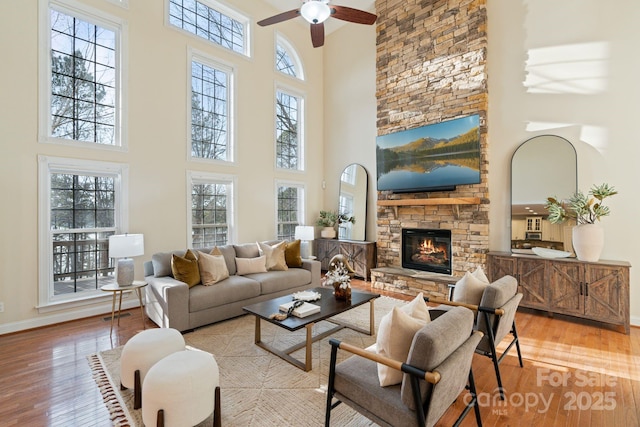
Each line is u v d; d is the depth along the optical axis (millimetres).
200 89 5074
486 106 4445
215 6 5289
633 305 3521
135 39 4258
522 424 1913
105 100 4055
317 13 3045
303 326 2520
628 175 3547
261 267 4359
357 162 6438
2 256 3283
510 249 4316
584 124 3805
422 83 5066
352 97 6539
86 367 2596
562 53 3951
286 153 6492
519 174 4223
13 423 1911
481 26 4418
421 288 4742
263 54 5934
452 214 4742
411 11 5203
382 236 5676
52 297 3615
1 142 3275
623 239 3574
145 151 4348
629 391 2256
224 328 3479
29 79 3441
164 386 1708
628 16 3553
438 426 1897
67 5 3699
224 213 5422
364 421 1943
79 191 3842
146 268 3871
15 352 2867
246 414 2008
